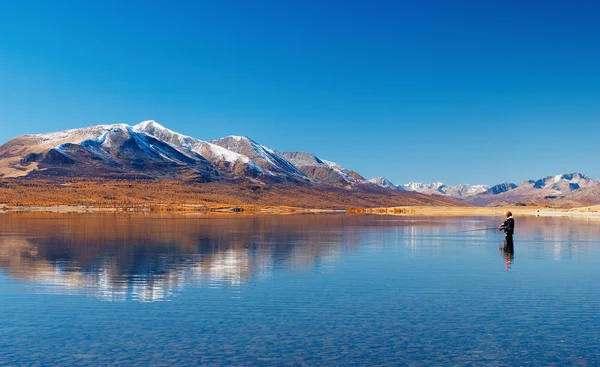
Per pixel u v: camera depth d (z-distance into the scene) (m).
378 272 24.92
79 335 14.20
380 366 11.98
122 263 27.77
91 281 22.02
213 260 29.27
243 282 21.91
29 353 12.78
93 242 40.94
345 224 78.19
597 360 12.37
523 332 14.53
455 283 21.80
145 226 66.94
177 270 25.23
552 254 33.06
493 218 112.88
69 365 11.99
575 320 15.78
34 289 20.28
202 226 68.06
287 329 14.80
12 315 16.25
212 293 19.55
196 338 13.95
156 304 17.73
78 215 118.50
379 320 15.76
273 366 11.95
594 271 25.23
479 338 13.99
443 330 14.72
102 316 16.12
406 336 14.17
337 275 23.89
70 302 18.03
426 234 53.38
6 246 37.31
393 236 49.97
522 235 51.69
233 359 12.39
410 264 27.92
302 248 36.69
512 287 20.91
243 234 51.72
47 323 15.36
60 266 26.48
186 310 16.89
